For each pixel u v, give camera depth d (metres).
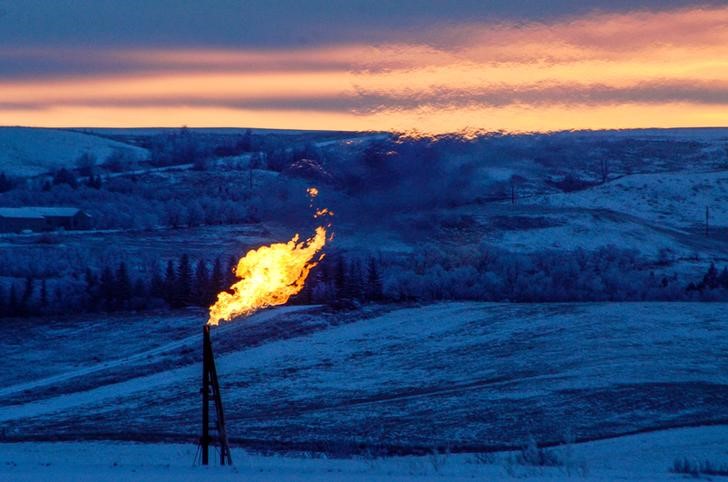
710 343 106.44
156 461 51.66
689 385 88.75
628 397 84.44
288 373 103.25
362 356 109.38
